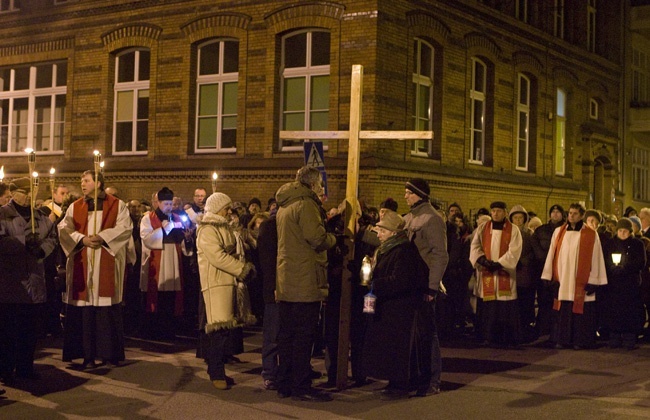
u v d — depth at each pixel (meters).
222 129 19.05
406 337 8.06
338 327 8.80
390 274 8.07
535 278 12.35
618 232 11.84
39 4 21.70
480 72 20.69
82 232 9.48
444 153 18.81
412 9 17.69
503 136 21.19
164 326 11.89
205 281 8.47
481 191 20.05
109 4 20.34
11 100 22.58
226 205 8.57
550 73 23.50
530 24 22.59
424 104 18.61
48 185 21.47
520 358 10.80
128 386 8.66
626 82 28.73
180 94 19.31
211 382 8.89
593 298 11.68
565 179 24.50
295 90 18.09
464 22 19.45
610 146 27.59
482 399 8.24
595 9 27.19
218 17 18.75
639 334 12.82
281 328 8.17
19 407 7.73
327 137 8.90
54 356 10.38
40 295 8.74
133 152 20.25
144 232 11.75
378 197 16.62
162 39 19.59
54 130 21.86
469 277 12.80
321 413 7.60
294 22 17.72
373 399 8.22
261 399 8.16
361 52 16.86
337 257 8.72
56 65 21.83
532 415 7.61
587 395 8.50
